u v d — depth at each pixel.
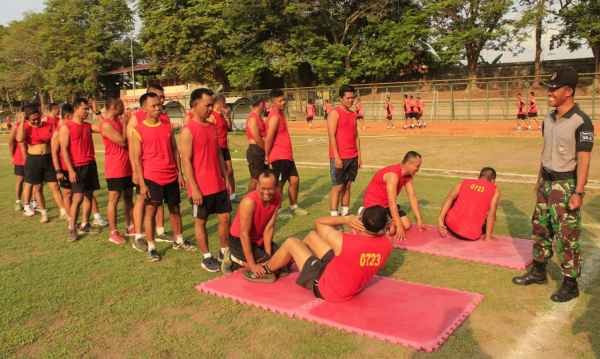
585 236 6.39
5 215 8.66
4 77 60.56
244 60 40.06
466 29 37.81
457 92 33.56
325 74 39.50
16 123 8.26
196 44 41.50
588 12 34.16
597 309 4.34
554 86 4.39
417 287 4.79
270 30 40.66
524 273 5.21
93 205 7.69
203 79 44.66
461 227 6.27
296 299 4.59
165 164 5.93
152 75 56.50
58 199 8.26
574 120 4.34
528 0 35.97
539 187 4.76
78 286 5.17
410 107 27.64
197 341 3.96
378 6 39.34
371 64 38.94
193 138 5.31
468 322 4.14
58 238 7.06
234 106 28.72
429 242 6.25
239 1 37.50
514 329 4.01
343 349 3.74
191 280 5.28
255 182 8.22
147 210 5.86
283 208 8.45
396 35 38.44
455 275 5.21
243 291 4.83
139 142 5.81
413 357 3.60
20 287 5.17
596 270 5.25
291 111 37.50
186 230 7.38
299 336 3.97
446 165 13.17
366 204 6.53
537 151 15.71
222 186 5.58
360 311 4.29
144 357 3.75
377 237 4.31
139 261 5.95
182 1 41.91
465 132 24.03
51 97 59.22
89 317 4.45
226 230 5.70
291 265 5.44
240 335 4.03
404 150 17.19
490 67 40.97
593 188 9.23
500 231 6.78
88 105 6.96
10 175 13.88
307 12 38.44
